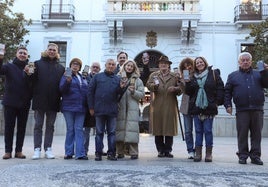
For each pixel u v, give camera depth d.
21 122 6.86
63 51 19.44
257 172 5.00
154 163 6.07
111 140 6.66
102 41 19.17
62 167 5.15
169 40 19.06
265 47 16.52
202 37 18.92
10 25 16.89
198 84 6.66
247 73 6.66
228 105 6.70
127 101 6.99
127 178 4.25
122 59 7.76
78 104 6.78
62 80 6.69
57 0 19.38
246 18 18.58
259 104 6.47
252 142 6.43
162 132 7.26
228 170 5.13
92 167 5.19
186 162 6.34
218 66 18.73
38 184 3.91
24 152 8.04
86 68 7.25
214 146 10.73
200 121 6.64
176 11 18.33
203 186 3.88
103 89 6.60
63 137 15.25
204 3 19.09
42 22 19.22
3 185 3.86
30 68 6.38
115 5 18.77
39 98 6.66
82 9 19.42
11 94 6.65
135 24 18.95
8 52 16.59
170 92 7.36
